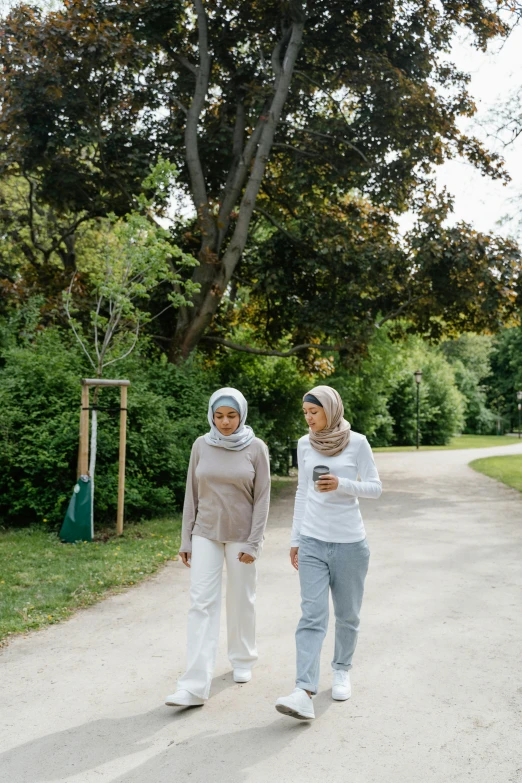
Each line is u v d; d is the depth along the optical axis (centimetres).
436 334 1995
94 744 345
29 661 470
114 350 1237
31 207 2088
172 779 309
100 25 1378
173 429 1187
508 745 340
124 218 1652
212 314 1570
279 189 1900
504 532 1005
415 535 980
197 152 1599
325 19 1666
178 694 381
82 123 1506
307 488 408
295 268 1786
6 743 347
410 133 1691
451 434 4969
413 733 354
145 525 1067
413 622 553
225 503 412
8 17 1405
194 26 1706
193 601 405
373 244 1714
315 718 374
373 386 3169
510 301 1717
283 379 1866
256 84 1628
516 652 479
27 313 1341
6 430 1041
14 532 983
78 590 661
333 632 530
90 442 1020
